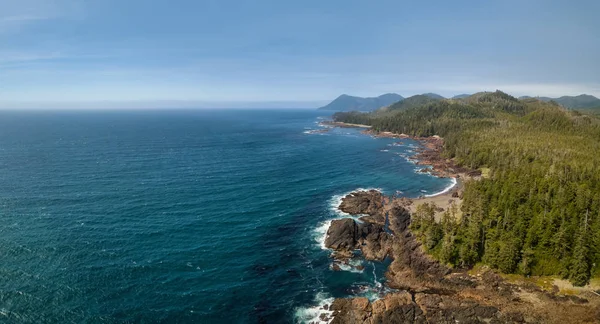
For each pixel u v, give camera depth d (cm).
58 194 13188
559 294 7556
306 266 8938
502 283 8012
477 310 7000
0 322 6388
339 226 10356
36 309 6775
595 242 8119
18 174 15975
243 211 12375
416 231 10762
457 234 9494
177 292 7575
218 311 7088
